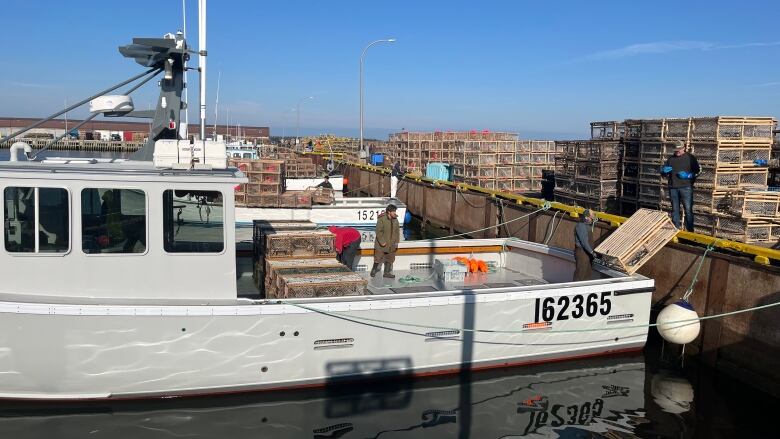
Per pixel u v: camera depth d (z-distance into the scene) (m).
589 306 8.47
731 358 8.35
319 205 19.52
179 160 7.63
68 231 6.47
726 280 8.51
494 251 11.54
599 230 12.16
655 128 13.52
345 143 55.38
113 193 6.54
